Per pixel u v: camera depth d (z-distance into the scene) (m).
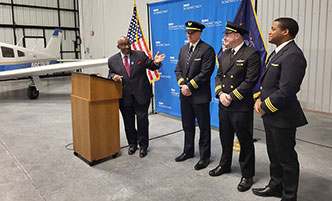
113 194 2.14
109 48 9.59
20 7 11.34
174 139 3.55
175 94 4.39
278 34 1.67
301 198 2.03
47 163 2.79
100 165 2.72
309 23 4.88
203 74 2.33
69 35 13.05
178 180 2.36
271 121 1.76
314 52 4.90
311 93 5.06
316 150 3.05
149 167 2.65
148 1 7.00
